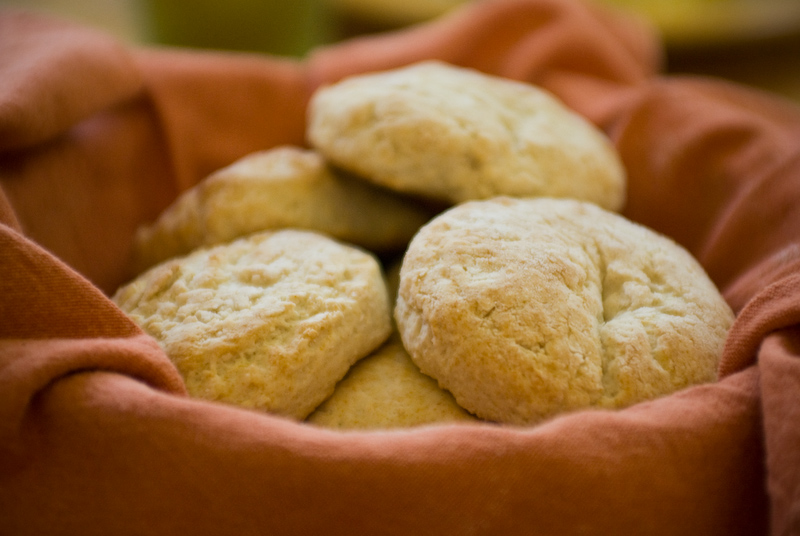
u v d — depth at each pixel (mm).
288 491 203
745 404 218
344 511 203
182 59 332
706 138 299
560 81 344
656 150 308
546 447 207
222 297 248
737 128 297
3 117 257
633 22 399
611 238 260
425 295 239
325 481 203
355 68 338
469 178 267
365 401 245
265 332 240
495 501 204
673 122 309
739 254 276
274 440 206
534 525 205
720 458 212
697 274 260
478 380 232
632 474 207
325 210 282
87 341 214
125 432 204
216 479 203
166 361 222
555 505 205
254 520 203
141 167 317
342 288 251
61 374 209
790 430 207
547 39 344
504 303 235
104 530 203
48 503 203
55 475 204
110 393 208
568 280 243
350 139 271
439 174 267
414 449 206
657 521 207
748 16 614
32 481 204
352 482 203
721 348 242
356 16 595
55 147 291
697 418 215
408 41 353
